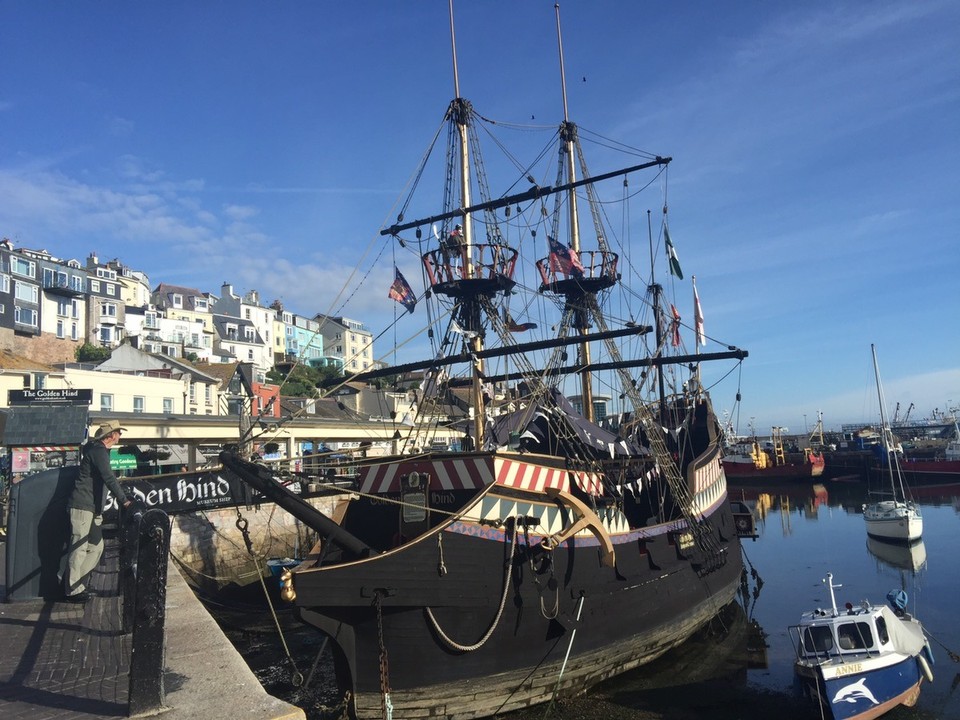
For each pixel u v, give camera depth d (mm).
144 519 5703
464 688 11211
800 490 71312
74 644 7691
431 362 18375
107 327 80812
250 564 24953
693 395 24594
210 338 100000
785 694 14227
